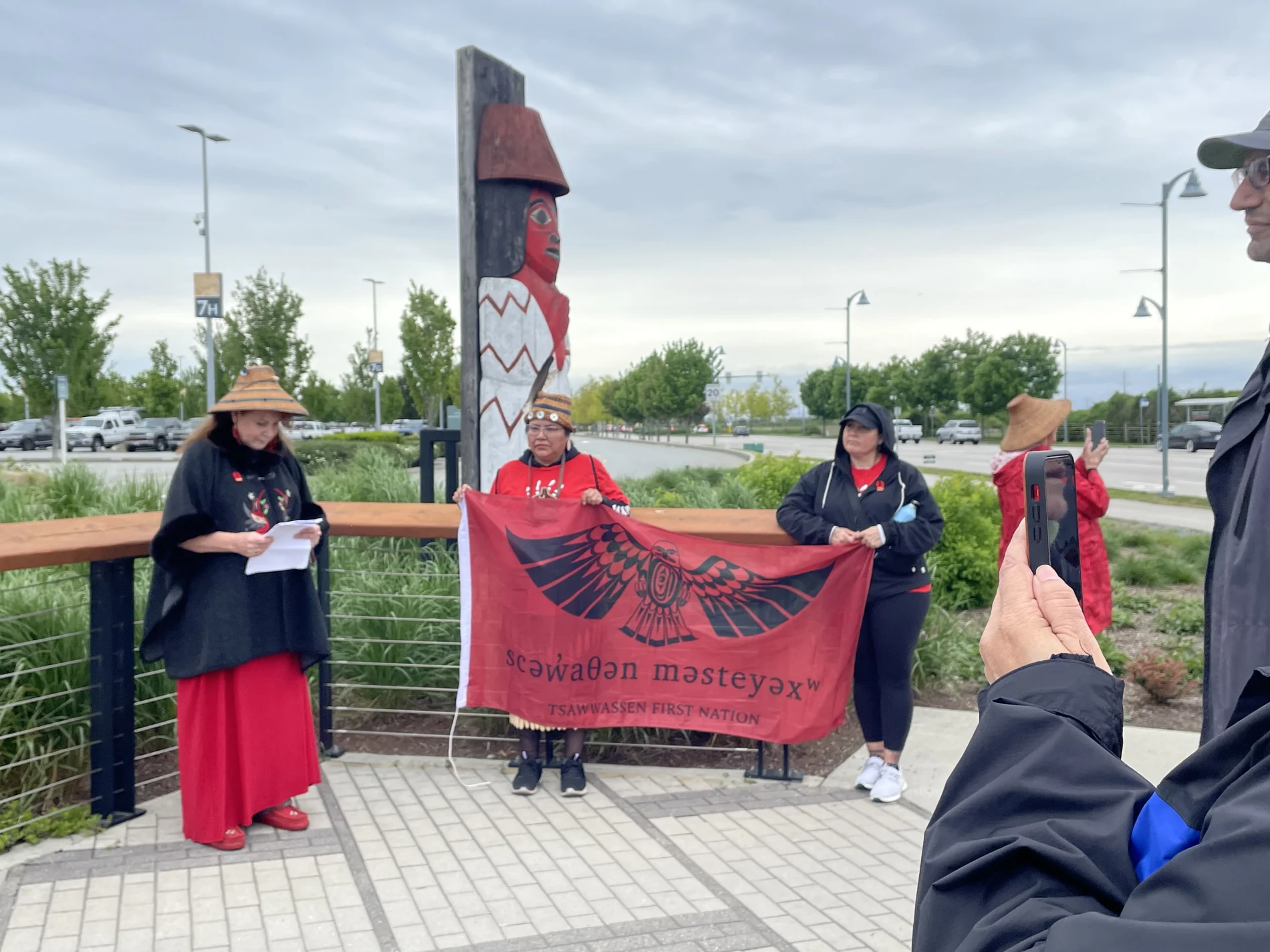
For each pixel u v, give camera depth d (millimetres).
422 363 45625
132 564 4262
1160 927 640
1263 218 1315
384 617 5820
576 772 4742
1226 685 1337
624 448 50125
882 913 3531
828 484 4926
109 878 3764
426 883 3756
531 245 8195
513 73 8453
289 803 4453
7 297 32062
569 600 4801
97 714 4207
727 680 4812
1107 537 13422
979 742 970
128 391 70438
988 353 66625
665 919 3482
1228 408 1470
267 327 37969
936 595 8688
